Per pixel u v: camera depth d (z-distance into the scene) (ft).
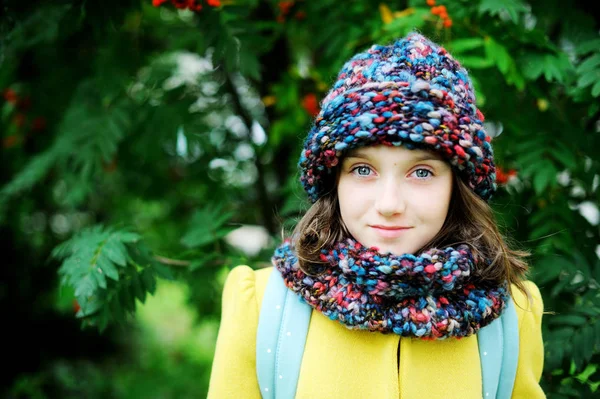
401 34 6.30
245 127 10.09
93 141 7.85
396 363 4.20
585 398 5.92
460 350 4.33
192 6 6.51
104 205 13.00
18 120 9.94
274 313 4.36
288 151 9.81
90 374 15.07
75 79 9.02
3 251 13.58
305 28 8.55
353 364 4.21
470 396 4.26
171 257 7.20
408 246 3.93
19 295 14.17
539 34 6.22
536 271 6.24
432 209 3.89
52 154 8.12
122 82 8.16
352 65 4.15
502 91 6.74
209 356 18.75
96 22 6.70
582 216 6.89
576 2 6.87
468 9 6.45
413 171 3.89
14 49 8.21
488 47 6.09
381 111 3.69
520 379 4.64
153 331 19.71
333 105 3.92
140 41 9.08
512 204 6.75
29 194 10.88
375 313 3.89
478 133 3.91
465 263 3.88
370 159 3.86
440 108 3.73
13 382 14.07
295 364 4.27
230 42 6.59
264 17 9.05
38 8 7.11
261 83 9.54
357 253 3.89
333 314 3.99
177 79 8.86
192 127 7.91
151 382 15.84
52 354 15.05
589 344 5.73
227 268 6.83
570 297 6.49
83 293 5.49
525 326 4.72
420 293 3.86
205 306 9.57
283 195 9.48
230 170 9.78
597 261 6.25
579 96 6.13
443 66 4.00
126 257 5.93
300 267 4.23
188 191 10.94
